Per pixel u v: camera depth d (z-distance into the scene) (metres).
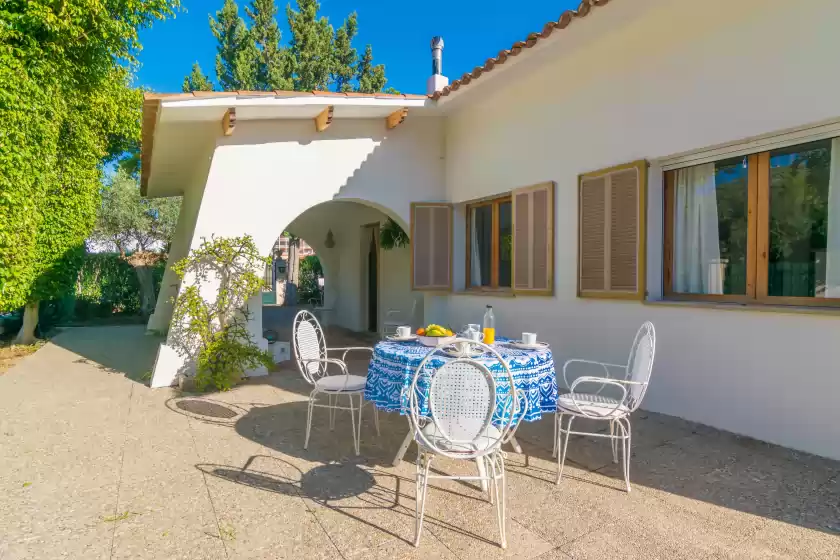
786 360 3.67
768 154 4.00
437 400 2.54
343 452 3.78
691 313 4.33
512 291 6.40
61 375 6.65
